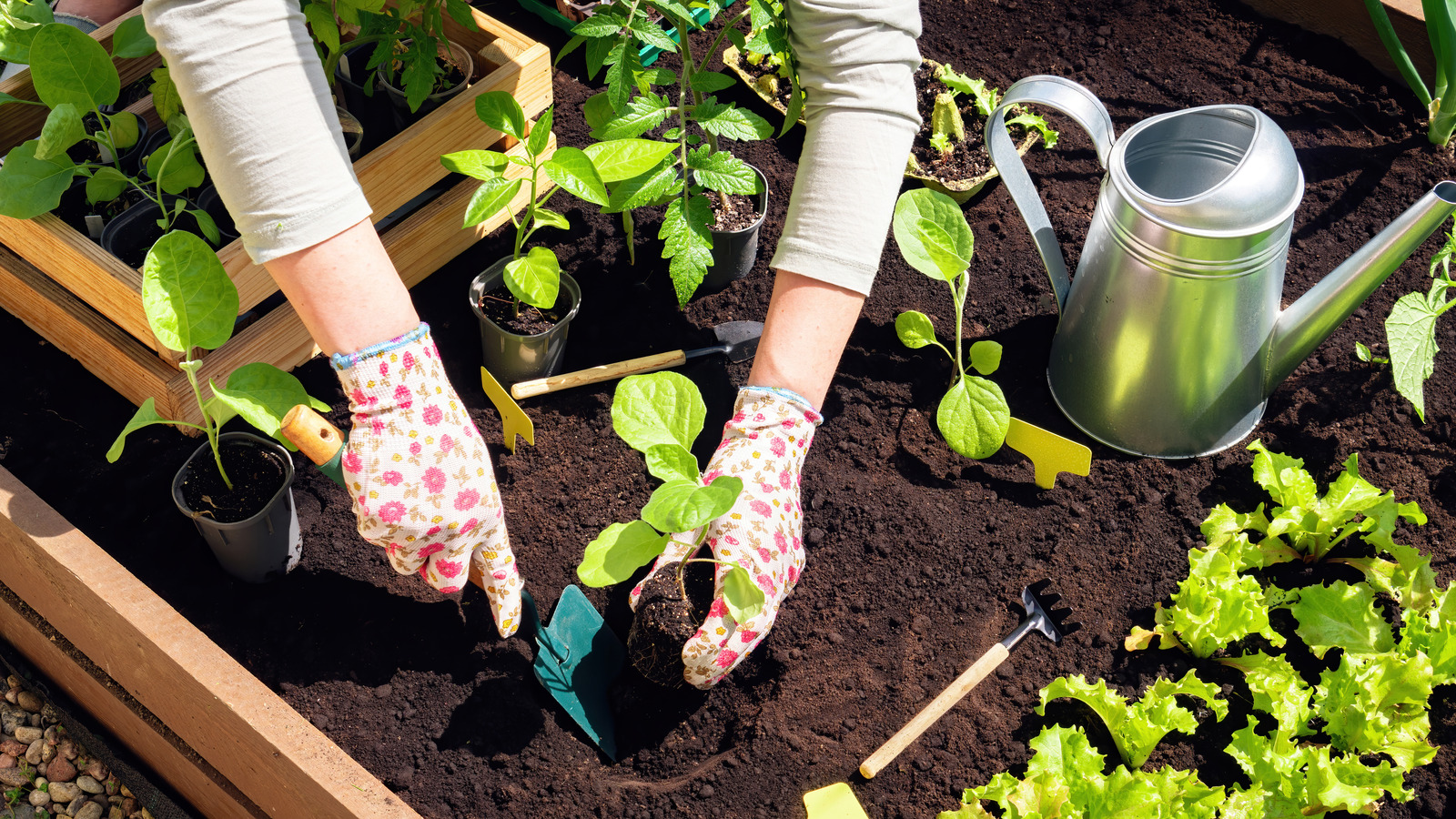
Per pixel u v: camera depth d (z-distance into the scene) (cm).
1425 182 245
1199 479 206
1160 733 167
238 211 140
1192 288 178
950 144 245
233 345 198
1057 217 243
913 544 198
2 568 189
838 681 182
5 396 208
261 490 179
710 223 200
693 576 174
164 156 186
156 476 198
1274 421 213
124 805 201
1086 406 208
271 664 180
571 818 169
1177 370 193
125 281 180
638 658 175
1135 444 208
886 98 162
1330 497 188
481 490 158
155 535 192
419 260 222
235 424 206
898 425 214
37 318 211
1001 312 229
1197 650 181
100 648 179
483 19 227
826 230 160
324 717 176
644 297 228
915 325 204
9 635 207
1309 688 175
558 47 269
